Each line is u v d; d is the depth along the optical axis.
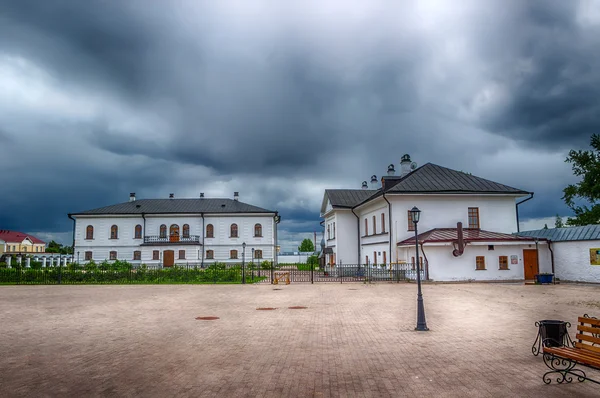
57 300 22.89
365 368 8.88
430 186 36.97
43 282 35.94
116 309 18.92
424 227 36.28
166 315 16.89
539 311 16.77
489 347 10.62
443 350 10.37
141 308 19.16
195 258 58.38
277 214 61.97
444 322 14.41
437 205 36.56
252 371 8.75
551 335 9.34
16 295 25.86
